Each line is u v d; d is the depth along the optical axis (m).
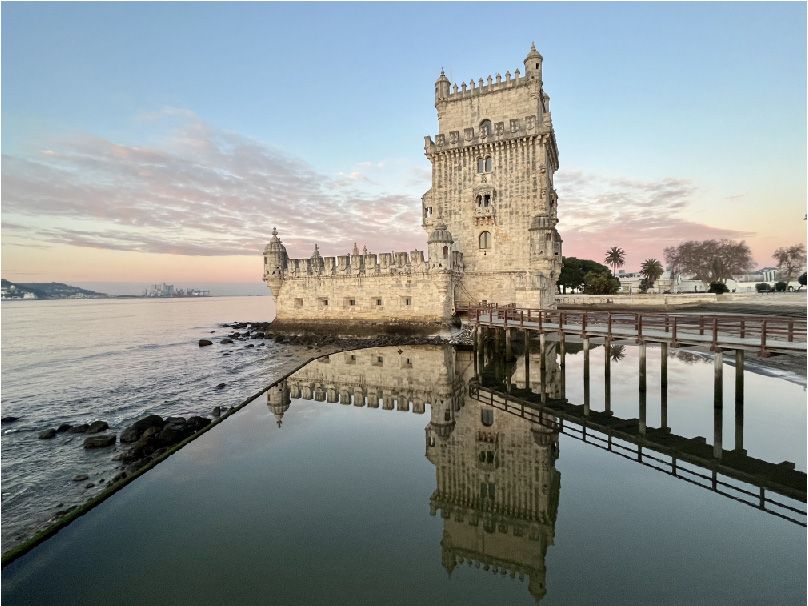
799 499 13.73
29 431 22.52
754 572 10.18
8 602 9.50
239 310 152.88
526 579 10.17
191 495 14.48
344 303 51.84
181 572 10.44
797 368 31.88
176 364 40.38
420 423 22.27
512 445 19.14
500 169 47.22
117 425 23.28
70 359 44.59
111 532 12.23
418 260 47.44
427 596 9.62
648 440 18.94
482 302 48.12
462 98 50.25
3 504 14.71
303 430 21.25
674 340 21.62
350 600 9.48
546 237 44.34
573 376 32.47
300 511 13.43
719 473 15.65
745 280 151.88
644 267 121.69
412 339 46.50
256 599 9.50
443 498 14.33
